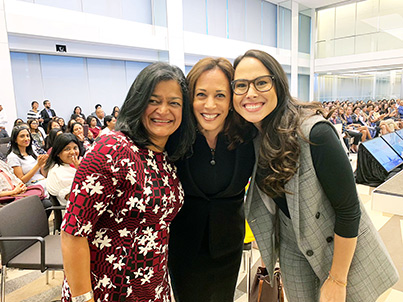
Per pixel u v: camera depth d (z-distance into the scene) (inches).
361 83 520.1
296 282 49.5
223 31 428.8
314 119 37.9
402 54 447.8
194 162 46.2
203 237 49.5
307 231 42.1
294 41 503.8
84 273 33.4
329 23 525.7
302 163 39.1
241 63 40.0
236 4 441.4
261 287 60.8
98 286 35.7
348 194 37.7
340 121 316.8
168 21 325.7
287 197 41.1
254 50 40.4
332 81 557.3
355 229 38.8
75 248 32.3
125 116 36.2
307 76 558.6
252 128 45.8
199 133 45.9
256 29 478.9
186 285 51.4
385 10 458.6
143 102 35.0
